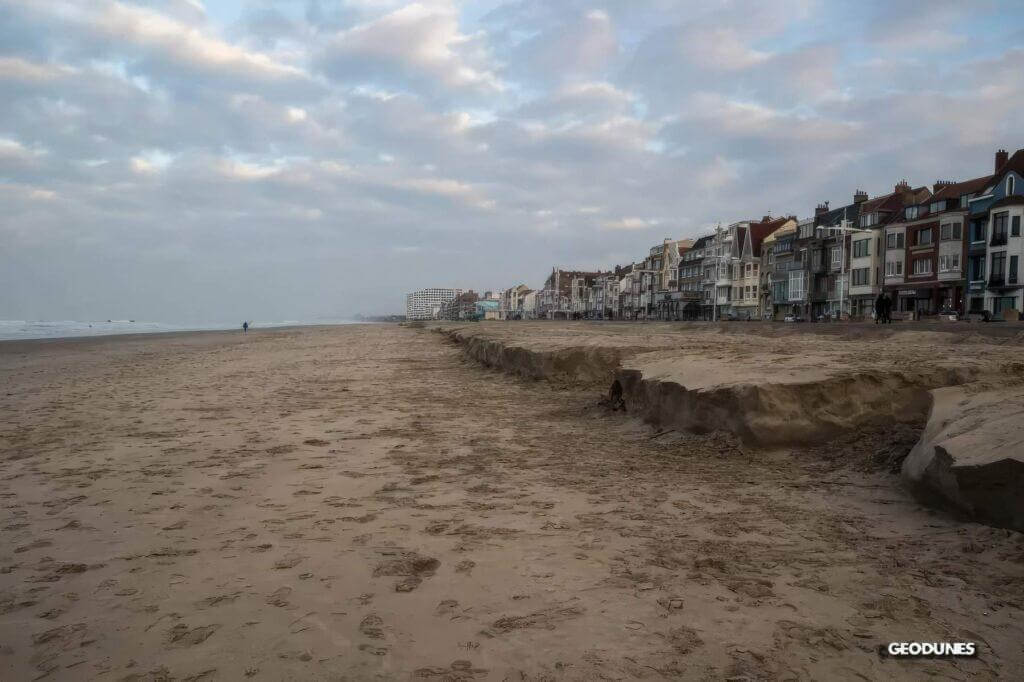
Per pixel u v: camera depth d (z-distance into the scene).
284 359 27.34
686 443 7.95
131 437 9.11
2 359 30.47
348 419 10.63
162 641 3.18
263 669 2.90
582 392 13.49
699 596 3.61
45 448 8.41
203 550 4.47
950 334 20.48
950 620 3.30
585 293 170.88
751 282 89.44
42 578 4.01
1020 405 5.20
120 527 5.03
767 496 5.76
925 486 5.17
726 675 2.80
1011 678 2.77
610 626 3.27
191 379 18.42
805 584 3.75
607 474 6.72
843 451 6.96
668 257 118.81
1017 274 48.28
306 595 3.69
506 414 11.14
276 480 6.54
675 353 12.06
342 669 2.89
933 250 56.28
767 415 7.27
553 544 4.52
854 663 2.90
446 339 43.97
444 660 2.96
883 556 4.17
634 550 4.37
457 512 5.35
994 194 50.59
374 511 5.40
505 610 3.47
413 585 3.82
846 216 70.12
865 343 14.55
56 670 2.92
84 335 67.31
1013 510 4.33
